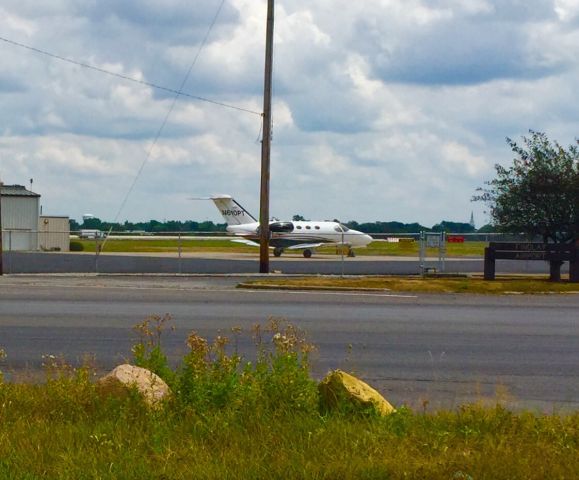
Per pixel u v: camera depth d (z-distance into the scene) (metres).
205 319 20.02
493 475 6.90
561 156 33.12
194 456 7.39
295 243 59.47
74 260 48.16
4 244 63.06
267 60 34.69
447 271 39.78
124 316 20.42
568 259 31.42
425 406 9.71
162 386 9.39
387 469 7.00
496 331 18.48
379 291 28.62
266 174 35.09
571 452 7.61
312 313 21.59
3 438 7.78
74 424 8.52
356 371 13.39
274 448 7.61
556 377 13.09
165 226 152.62
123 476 6.88
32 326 18.44
